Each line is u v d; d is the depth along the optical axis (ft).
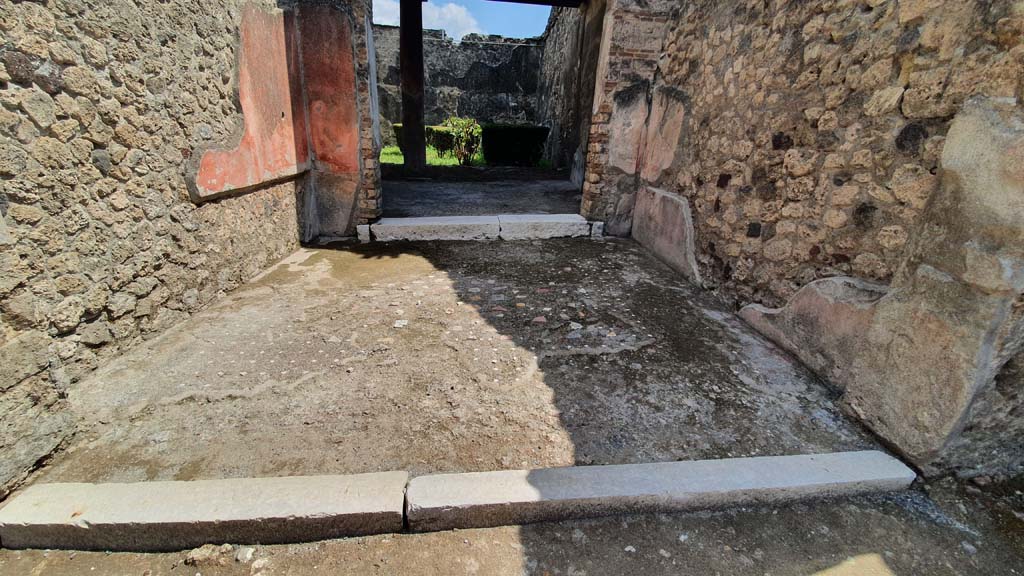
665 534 4.99
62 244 6.32
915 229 5.73
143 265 7.79
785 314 8.32
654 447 5.91
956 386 5.11
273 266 12.11
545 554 4.73
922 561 4.72
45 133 5.99
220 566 4.53
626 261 13.50
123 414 6.17
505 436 6.01
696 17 11.89
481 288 11.01
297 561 4.60
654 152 14.19
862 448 6.02
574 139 24.77
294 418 6.21
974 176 4.92
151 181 7.86
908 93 5.99
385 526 4.91
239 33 10.17
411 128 25.94
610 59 14.17
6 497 4.87
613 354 8.11
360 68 13.50
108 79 6.91
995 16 4.84
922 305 5.50
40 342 5.20
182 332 8.40
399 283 11.19
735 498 5.28
